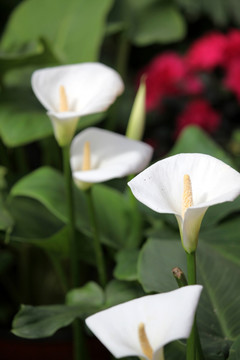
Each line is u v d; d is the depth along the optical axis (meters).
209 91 2.25
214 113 2.26
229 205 1.54
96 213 1.61
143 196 1.06
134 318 1.04
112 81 1.38
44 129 1.71
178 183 1.11
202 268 1.39
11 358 1.85
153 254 1.40
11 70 1.88
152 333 1.04
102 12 2.12
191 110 2.26
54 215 1.68
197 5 2.69
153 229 1.62
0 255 1.86
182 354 1.29
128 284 1.48
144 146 1.42
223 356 1.26
